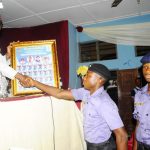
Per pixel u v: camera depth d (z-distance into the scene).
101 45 5.66
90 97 1.77
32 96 1.75
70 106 2.00
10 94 2.11
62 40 5.00
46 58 2.20
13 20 4.81
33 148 1.63
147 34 5.04
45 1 3.95
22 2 3.92
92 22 5.38
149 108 1.80
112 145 1.76
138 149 1.90
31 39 5.26
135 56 5.28
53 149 1.80
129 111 5.22
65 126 1.94
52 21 5.05
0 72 1.92
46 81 2.17
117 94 5.39
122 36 5.23
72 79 5.23
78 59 5.77
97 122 1.73
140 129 1.85
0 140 1.46
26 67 2.17
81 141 2.02
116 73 5.43
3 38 5.18
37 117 1.68
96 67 1.75
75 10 4.48
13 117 1.54
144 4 4.42
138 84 4.59
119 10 4.69
